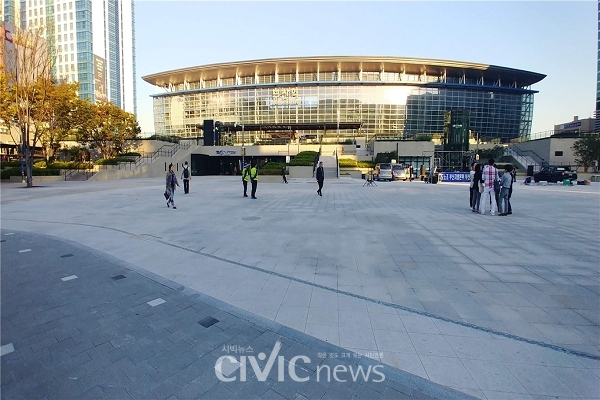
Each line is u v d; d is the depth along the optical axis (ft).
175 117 233.14
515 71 216.33
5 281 16.38
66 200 51.34
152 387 8.69
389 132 207.41
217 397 8.32
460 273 17.54
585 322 12.11
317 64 209.15
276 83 210.79
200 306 13.61
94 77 312.29
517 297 14.40
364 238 25.59
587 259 20.11
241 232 27.68
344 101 208.13
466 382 8.82
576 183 102.27
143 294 14.83
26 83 82.02
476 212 38.91
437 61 204.95
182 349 10.50
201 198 54.03
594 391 8.39
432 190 72.79
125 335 11.34
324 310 13.19
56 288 15.51
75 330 11.67
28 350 10.43
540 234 27.12
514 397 8.22
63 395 8.38
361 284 15.97
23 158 98.58
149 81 239.50
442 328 11.72
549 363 9.59
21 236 26.18
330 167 134.31
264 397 8.33
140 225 30.68
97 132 130.62
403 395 8.37
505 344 10.64
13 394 8.41
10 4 98.99
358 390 8.57
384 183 99.09
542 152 155.74
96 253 21.31
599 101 215.10
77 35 299.79
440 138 174.09
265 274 17.40
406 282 16.21
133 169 121.70
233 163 188.85
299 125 166.09
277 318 12.53
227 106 221.05
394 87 208.13
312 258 20.22
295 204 46.47
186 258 20.29
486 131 216.95
